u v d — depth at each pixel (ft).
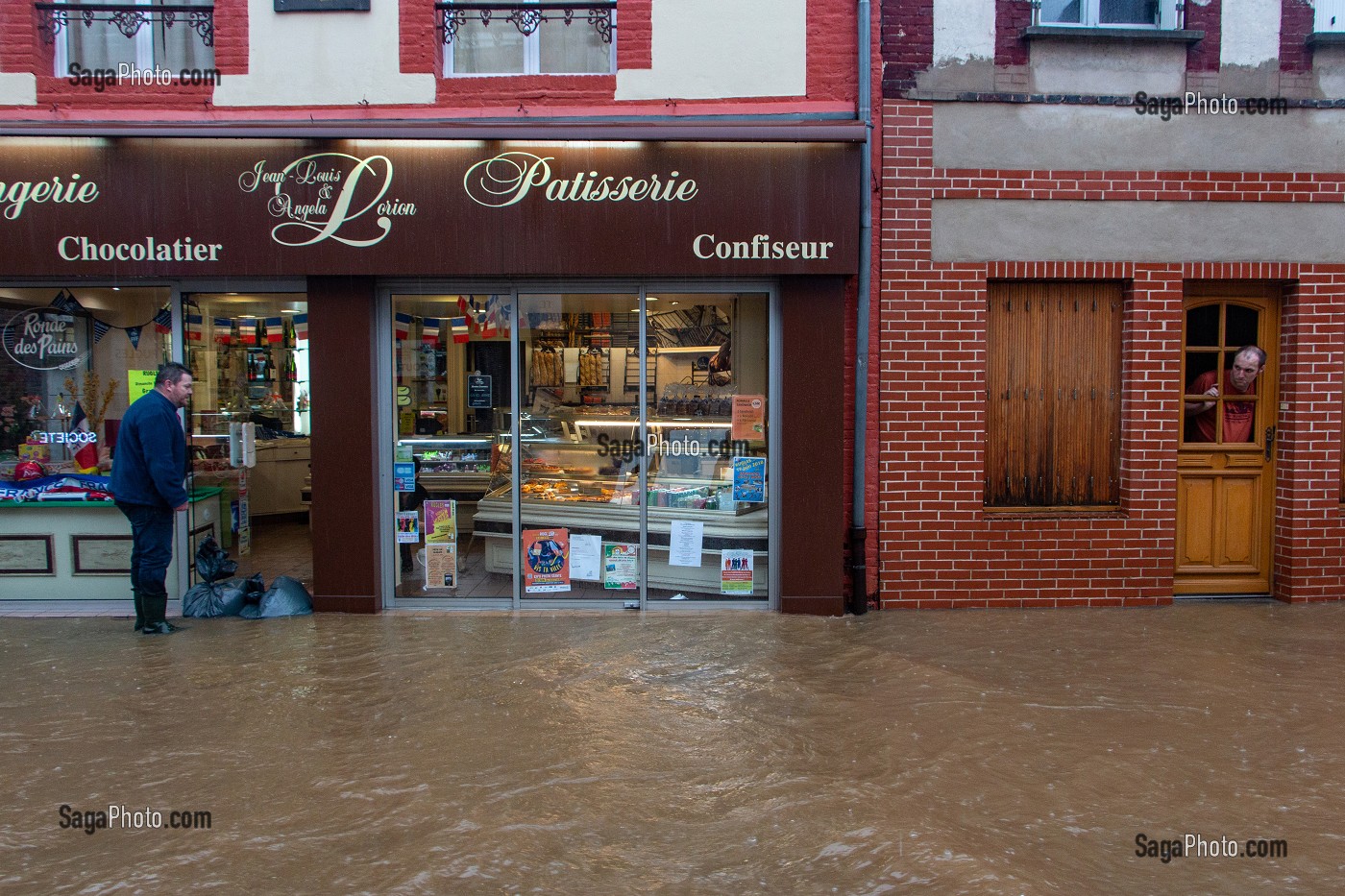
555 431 22.25
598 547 22.34
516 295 21.75
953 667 17.76
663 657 18.38
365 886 10.27
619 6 20.93
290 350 26.73
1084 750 14.01
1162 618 21.11
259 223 20.44
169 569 22.49
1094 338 22.31
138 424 19.02
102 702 15.81
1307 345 21.98
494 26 21.94
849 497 21.67
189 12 21.39
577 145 20.35
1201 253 21.62
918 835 11.31
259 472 27.94
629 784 12.82
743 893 10.18
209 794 12.46
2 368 22.39
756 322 21.81
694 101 21.04
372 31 20.92
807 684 16.85
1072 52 21.27
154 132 19.95
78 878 10.44
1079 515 22.08
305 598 21.90
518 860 10.80
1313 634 19.88
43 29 21.18
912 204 21.21
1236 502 22.95
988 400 22.22
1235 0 21.40
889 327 21.39
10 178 20.24
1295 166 21.63
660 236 20.54
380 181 20.39
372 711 15.47
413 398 22.17
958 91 21.06
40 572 22.21
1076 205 21.45
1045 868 10.71
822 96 21.02
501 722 15.01
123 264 20.49
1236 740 14.39
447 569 22.44
